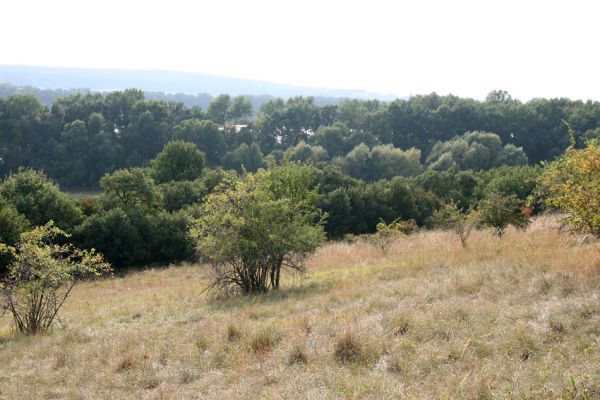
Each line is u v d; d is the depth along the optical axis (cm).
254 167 9119
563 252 1168
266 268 1457
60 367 802
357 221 3975
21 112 8544
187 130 9406
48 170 8181
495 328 701
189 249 3297
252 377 650
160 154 5828
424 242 2100
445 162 8106
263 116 11262
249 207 1438
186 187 4516
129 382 691
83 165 8169
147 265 3325
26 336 1111
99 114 8962
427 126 10119
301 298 1179
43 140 8706
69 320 1306
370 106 12712
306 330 820
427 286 1034
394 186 4275
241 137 10656
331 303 1051
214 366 727
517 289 903
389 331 752
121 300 1689
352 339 695
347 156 8712
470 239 1844
